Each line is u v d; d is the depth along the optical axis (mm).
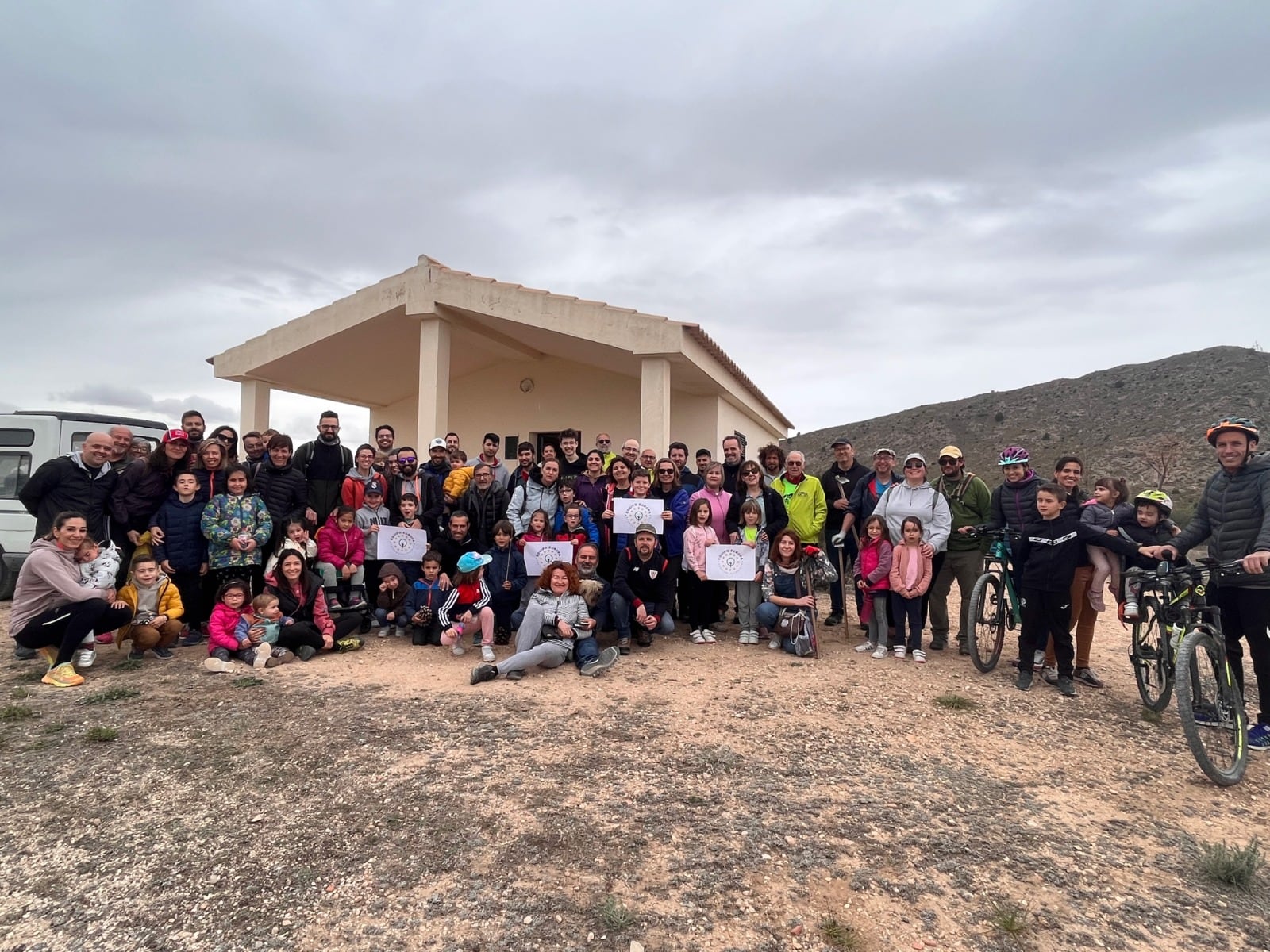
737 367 11766
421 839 2846
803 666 5512
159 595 5578
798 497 6465
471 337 11703
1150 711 4613
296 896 2477
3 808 3082
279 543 6117
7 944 2221
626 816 3047
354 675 5156
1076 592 5254
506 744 3818
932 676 5297
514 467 13609
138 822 2973
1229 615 4137
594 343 9664
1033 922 2383
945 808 3184
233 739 3871
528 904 2438
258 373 11570
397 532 6484
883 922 2371
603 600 6055
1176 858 2811
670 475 6629
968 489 5996
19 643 4949
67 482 5598
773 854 2764
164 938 2264
